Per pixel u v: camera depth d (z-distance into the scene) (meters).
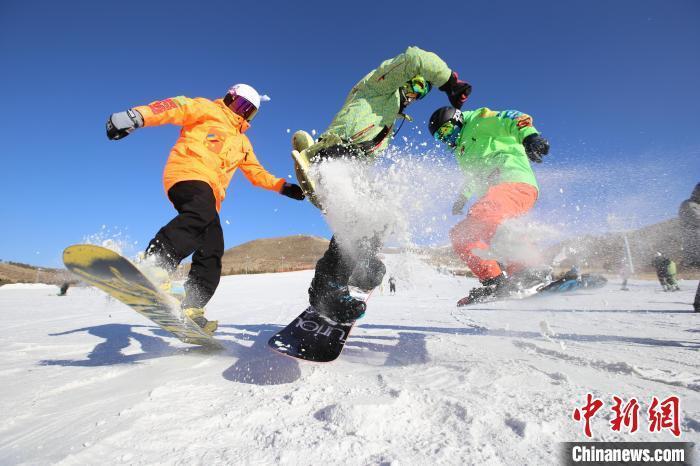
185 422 1.49
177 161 2.97
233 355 2.78
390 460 1.14
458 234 3.41
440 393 1.70
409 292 15.62
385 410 1.44
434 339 3.24
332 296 2.67
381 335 3.73
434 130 4.08
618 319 4.84
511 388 1.75
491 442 1.24
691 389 1.75
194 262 3.03
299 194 3.62
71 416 1.62
